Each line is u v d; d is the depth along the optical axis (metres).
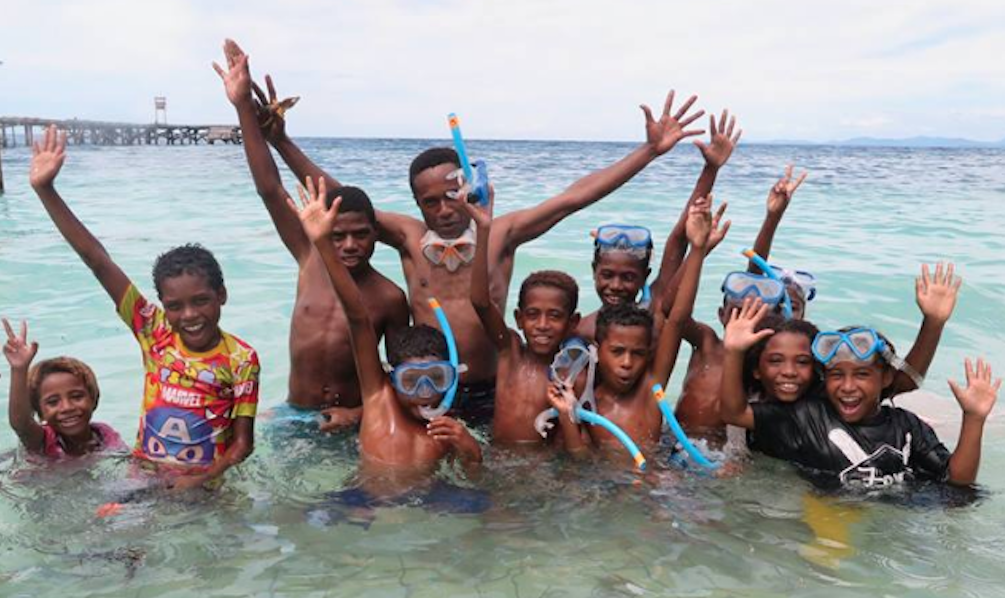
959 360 2.92
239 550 1.53
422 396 1.89
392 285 2.26
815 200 7.86
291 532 1.60
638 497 1.77
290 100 2.36
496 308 2.06
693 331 2.23
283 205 2.26
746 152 34.97
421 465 1.87
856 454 1.91
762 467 1.94
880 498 1.79
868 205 7.38
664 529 1.62
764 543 1.57
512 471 1.89
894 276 4.14
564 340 2.08
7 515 1.68
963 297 3.71
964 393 1.82
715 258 4.54
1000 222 6.18
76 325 3.12
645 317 2.00
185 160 14.23
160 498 1.76
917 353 1.96
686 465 1.93
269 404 2.44
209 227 5.52
